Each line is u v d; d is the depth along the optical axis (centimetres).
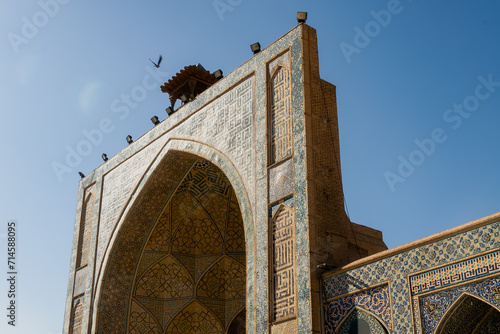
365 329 934
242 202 1218
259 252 1131
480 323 868
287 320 1031
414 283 884
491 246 802
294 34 1222
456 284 830
